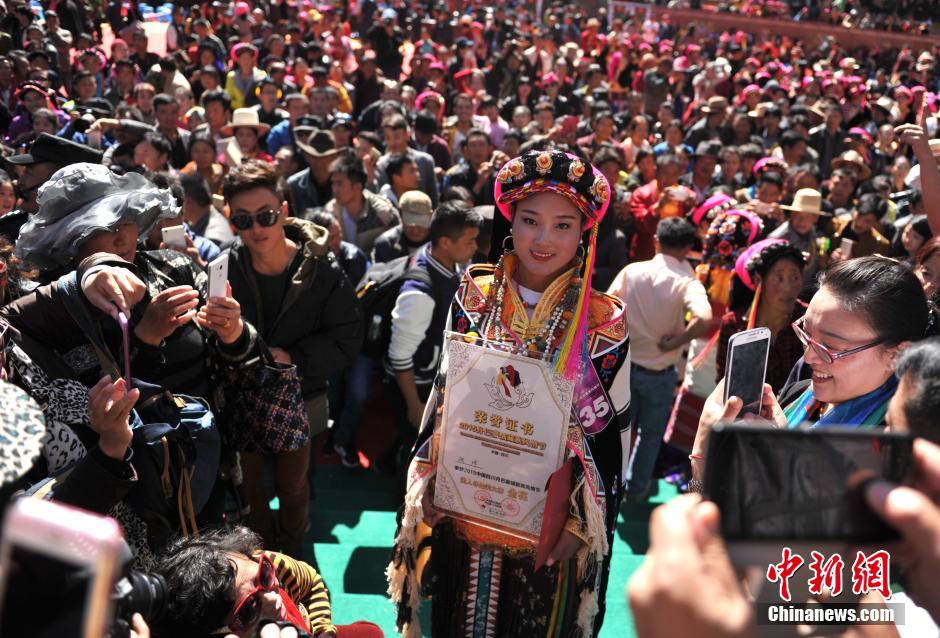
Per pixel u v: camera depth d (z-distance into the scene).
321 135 6.36
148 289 2.66
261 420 2.87
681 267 4.51
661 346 4.48
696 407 4.50
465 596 2.32
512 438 2.14
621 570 4.03
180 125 9.55
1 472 1.02
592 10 25.81
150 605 1.76
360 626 2.59
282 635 2.03
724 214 5.23
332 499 4.60
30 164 3.71
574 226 2.19
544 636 2.26
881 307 1.75
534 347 2.21
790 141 9.94
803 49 25.83
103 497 1.85
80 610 0.72
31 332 2.22
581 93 15.71
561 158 2.12
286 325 3.60
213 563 2.04
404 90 12.27
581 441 2.17
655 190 7.32
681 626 0.70
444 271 4.01
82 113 7.96
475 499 2.20
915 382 1.14
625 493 4.74
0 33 11.30
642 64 17.86
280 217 3.47
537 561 2.11
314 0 20.78
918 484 0.84
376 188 7.27
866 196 6.47
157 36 16.91
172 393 2.68
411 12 20.34
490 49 20.58
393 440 4.78
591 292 2.26
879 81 19.95
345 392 4.89
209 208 5.02
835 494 0.82
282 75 12.05
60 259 2.61
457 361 2.17
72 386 2.14
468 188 7.66
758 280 3.82
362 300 4.25
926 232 4.63
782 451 0.83
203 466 2.43
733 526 0.81
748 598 0.82
